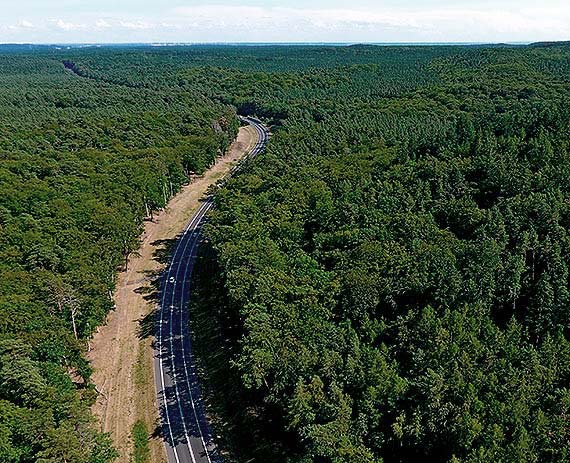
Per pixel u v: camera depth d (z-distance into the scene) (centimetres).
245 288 10044
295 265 10881
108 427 9438
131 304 13275
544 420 6956
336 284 9788
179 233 17325
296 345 8588
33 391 8044
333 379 7988
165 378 10562
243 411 9475
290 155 19200
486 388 7631
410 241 11000
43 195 15500
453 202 12338
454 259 10062
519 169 13062
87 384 10019
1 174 16975
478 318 8894
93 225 13950
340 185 14312
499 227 10588
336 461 7150
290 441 8688
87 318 11088
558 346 8075
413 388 7744
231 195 15450
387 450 7712
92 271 11738
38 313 10050
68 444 7269
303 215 13138
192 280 14312
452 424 7206
